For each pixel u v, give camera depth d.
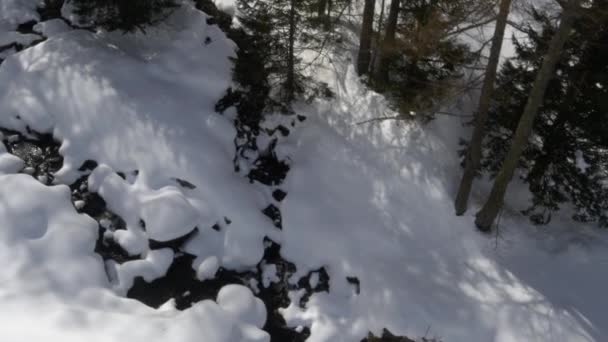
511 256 11.47
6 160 9.84
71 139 10.34
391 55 12.83
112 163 10.23
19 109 10.46
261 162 12.20
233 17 15.23
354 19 16.80
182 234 9.75
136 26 11.48
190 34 12.48
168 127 10.85
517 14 14.67
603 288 10.91
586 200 11.26
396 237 11.61
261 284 10.38
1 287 7.79
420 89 12.89
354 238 11.36
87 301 8.21
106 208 9.88
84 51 11.52
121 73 11.33
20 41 12.11
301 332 9.88
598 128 10.38
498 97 11.69
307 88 13.43
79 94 10.72
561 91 10.84
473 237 11.73
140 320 8.08
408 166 12.86
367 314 10.20
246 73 12.01
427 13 12.33
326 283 10.70
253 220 10.79
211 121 11.43
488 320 10.23
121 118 10.63
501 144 12.00
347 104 13.91
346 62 14.98
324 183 12.16
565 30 8.01
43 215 9.05
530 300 10.58
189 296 9.57
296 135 12.64
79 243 8.91
